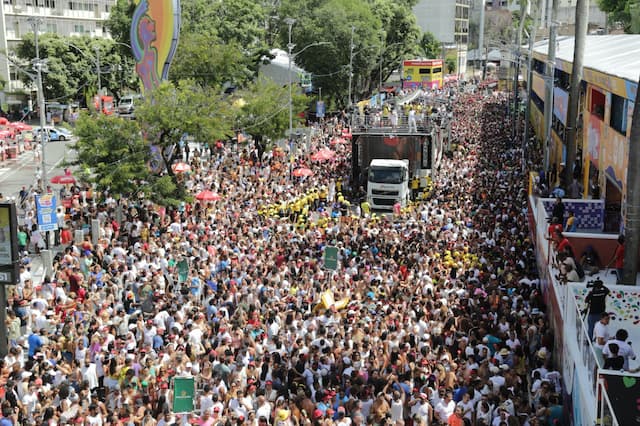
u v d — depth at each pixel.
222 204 35.84
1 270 19.27
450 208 34.56
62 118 79.69
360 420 14.36
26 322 21.23
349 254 27.34
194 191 38.31
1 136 57.78
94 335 18.16
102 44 83.69
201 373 16.94
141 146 34.84
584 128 32.56
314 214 38.25
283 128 52.56
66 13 92.19
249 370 16.95
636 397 11.23
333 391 15.52
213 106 38.38
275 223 31.67
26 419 15.42
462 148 55.56
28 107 79.81
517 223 31.27
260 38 79.56
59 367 17.17
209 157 52.47
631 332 16.14
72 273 23.69
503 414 14.12
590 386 12.71
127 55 83.06
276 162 48.19
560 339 17.02
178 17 40.50
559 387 16.41
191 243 27.77
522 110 70.50
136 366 16.97
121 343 18.42
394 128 43.59
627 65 25.09
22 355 17.64
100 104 64.69
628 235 17.41
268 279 22.64
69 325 18.91
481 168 48.19
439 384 16.25
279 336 18.70
